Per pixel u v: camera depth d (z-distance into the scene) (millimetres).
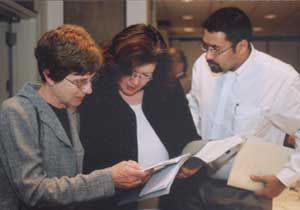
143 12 1229
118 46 1104
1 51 1401
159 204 1152
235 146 1102
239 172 1106
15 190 833
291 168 1079
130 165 905
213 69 1146
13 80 1386
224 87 1150
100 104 1080
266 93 1115
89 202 979
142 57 1104
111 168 890
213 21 1103
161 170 972
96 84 1078
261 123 1127
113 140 1099
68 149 878
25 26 1373
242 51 1118
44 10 1312
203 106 1165
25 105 830
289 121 1091
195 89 1169
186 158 995
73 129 930
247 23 1094
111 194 876
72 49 799
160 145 1147
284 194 1090
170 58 1141
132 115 1117
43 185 805
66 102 887
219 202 1124
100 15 1248
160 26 1226
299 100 1078
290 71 1107
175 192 1142
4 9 1348
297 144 1089
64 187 821
